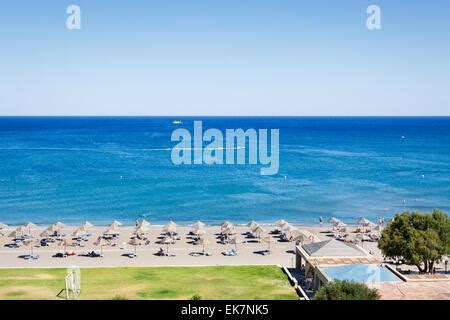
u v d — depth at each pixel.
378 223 72.75
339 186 105.69
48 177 116.50
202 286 39.28
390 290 31.73
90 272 43.47
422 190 101.00
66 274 42.25
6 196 92.88
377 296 29.58
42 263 47.91
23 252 52.69
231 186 104.88
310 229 67.25
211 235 61.84
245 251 53.38
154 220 74.38
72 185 105.06
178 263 48.03
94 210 81.00
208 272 43.75
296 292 37.97
